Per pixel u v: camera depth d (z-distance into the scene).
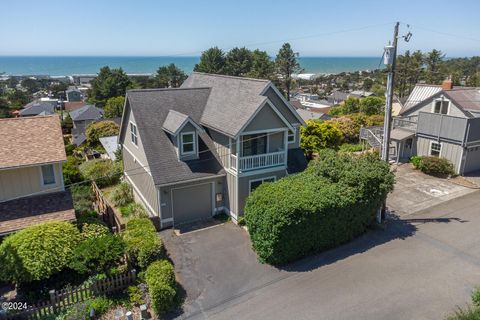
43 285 13.47
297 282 14.47
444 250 16.41
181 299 13.59
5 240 13.54
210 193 20.66
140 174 22.05
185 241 18.06
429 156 27.66
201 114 22.17
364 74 180.62
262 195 16.34
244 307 13.08
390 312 12.45
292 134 23.20
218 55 82.75
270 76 77.75
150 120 20.70
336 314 12.48
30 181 16.69
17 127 17.64
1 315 12.03
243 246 17.50
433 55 76.62
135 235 15.82
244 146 20.23
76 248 13.70
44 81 166.25
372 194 17.41
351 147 33.88
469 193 23.25
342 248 16.98
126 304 13.25
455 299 12.98
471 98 29.53
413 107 31.89
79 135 52.78
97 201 23.56
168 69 97.44
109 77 89.56
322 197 15.97
